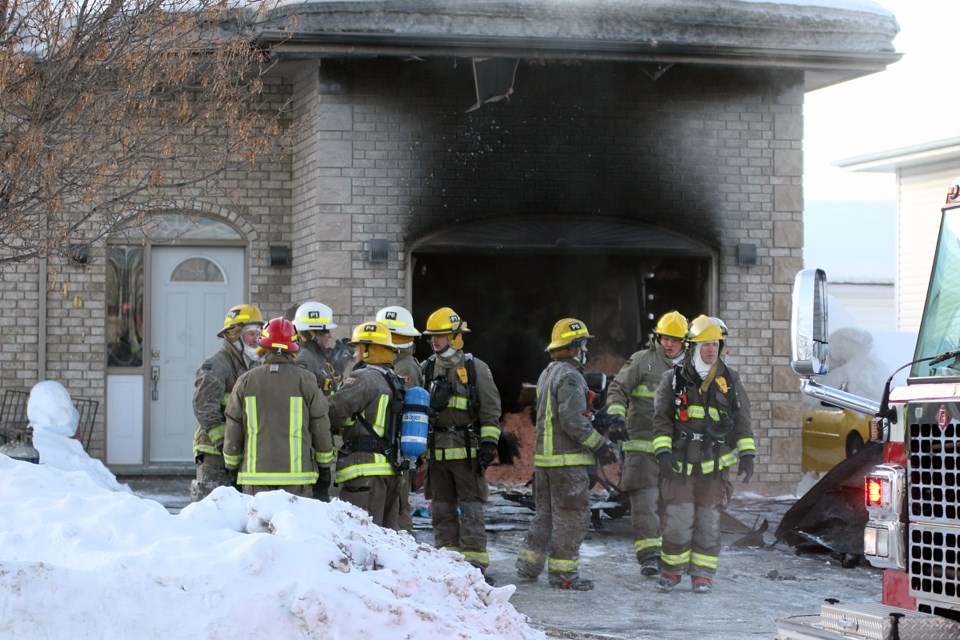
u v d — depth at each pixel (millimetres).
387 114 13891
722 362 8742
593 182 14219
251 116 13000
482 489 8656
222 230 14719
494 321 15453
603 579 9094
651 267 15266
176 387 14812
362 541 5770
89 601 4707
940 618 4469
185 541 5137
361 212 13859
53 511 5445
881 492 4762
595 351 15438
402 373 9070
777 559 10070
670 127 14344
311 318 9203
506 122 14086
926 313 5113
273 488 7395
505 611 5793
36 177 9898
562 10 13227
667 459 8539
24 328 14375
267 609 4695
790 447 14461
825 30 13719
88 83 10023
